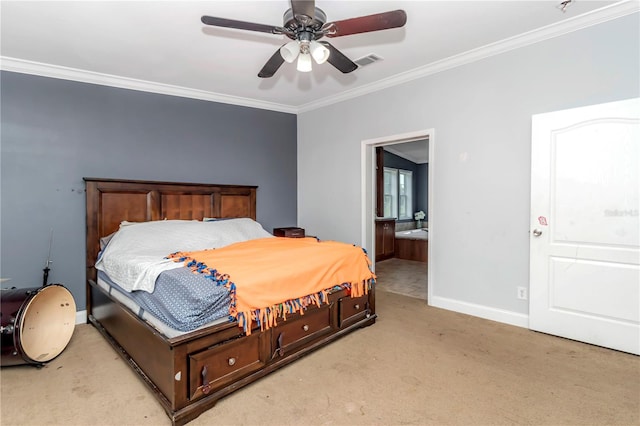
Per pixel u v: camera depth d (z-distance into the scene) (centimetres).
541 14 245
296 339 234
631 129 233
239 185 434
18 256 298
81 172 327
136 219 347
